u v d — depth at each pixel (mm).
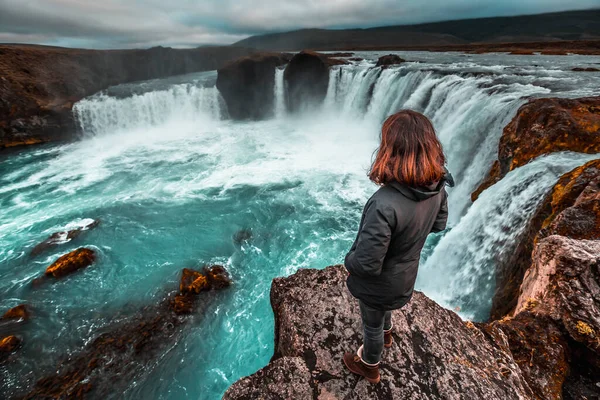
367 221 1560
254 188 14203
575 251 3564
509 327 3334
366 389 2363
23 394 6527
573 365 3184
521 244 5824
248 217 12148
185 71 41781
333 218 11844
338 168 15797
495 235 6914
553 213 5434
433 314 2979
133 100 24188
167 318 8016
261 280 9172
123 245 10789
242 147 19438
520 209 6520
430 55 34719
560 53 30672
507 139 9500
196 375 6805
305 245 10539
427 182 1506
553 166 6812
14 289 9062
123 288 8977
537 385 2939
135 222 12117
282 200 13172
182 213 12609
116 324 7914
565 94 11469
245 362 7016
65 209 13234
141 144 21109
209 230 11500
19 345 7438
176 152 19219
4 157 19469
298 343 2727
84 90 28156
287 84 25469
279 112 27297
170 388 6602
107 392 6535
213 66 44625
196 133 23312
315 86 24562
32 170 17391
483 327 3111
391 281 1728
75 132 23172
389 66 22078
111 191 14672
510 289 5488
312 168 15930
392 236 1598
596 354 3064
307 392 2357
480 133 12023
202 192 14141
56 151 20438
